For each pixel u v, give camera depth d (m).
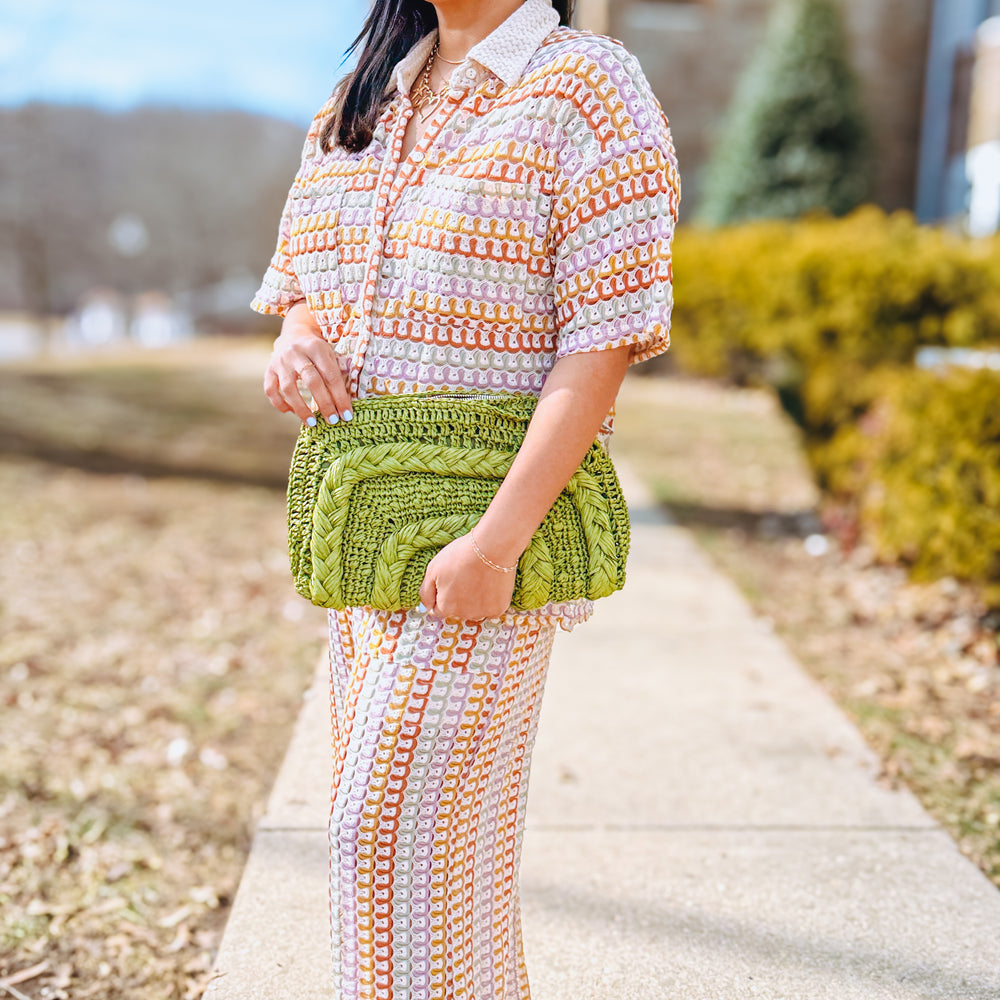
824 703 3.20
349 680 1.37
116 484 7.16
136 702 3.52
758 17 14.11
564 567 1.25
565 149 1.18
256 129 32.91
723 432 8.69
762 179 12.37
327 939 2.02
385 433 1.24
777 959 1.97
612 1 14.01
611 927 2.07
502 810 1.41
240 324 22.12
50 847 2.60
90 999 2.03
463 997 1.36
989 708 3.21
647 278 1.16
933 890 2.19
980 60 12.48
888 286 5.62
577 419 1.17
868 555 4.92
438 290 1.22
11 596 4.70
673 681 3.38
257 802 2.86
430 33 1.34
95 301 25.72
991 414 3.84
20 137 18.88
